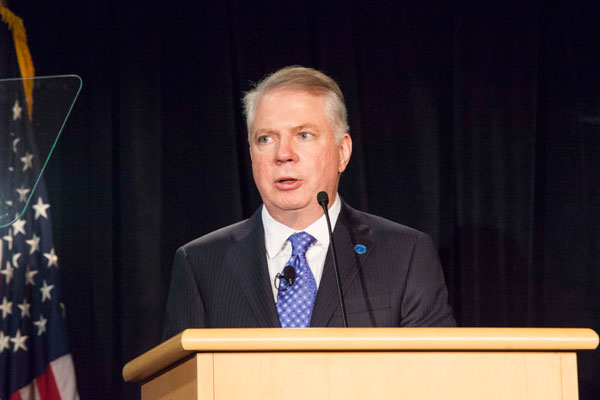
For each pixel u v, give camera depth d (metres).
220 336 2.76
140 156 6.93
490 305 6.85
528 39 7.09
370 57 7.22
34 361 6.20
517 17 7.14
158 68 7.07
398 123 7.14
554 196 7.04
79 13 7.21
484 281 6.88
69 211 6.98
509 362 2.94
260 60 7.20
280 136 4.37
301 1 7.22
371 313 4.18
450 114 7.16
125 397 6.77
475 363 2.92
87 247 6.96
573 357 2.98
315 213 4.42
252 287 4.28
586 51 7.14
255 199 7.13
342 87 7.08
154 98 7.03
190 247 4.62
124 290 6.82
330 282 4.23
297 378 2.82
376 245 4.42
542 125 7.18
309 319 4.18
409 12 7.25
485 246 6.91
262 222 4.58
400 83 7.18
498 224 6.93
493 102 7.04
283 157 4.31
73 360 6.82
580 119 7.07
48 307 6.31
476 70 7.08
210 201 6.99
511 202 6.95
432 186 7.05
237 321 4.21
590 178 7.00
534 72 7.05
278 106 4.39
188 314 4.37
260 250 4.41
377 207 7.06
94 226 6.95
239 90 7.18
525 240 6.91
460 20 7.14
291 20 7.21
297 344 2.79
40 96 5.11
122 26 7.09
